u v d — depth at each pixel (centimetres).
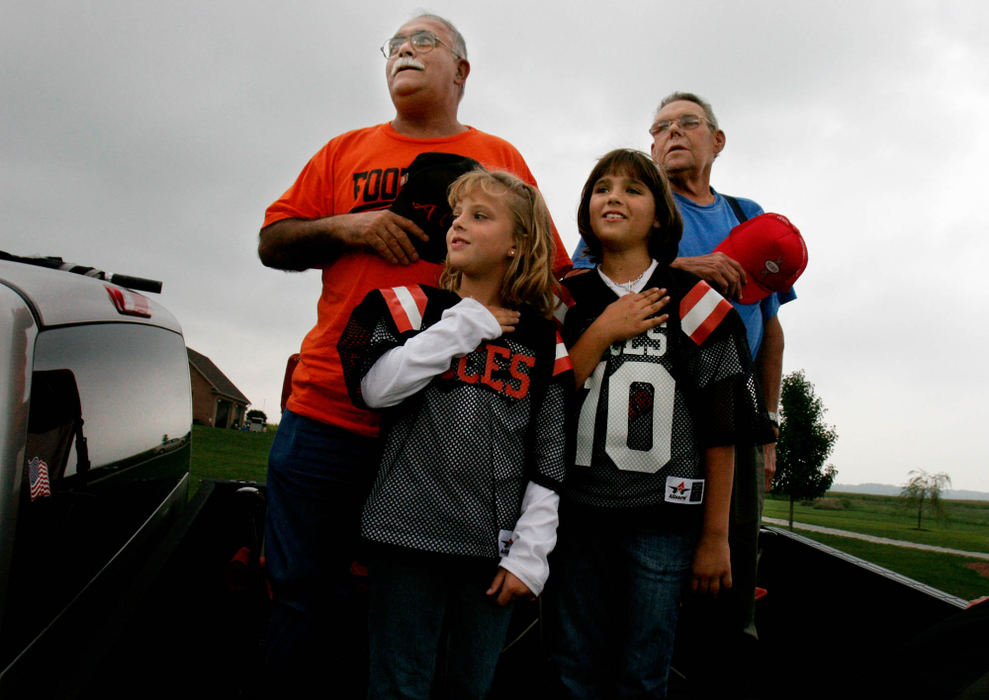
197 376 5825
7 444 128
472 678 153
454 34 221
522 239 173
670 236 195
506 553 155
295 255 215
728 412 172
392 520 150
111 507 179
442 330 155
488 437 154
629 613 172
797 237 229
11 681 123
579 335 187
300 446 198
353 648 203
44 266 202
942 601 199
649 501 171
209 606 211
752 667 253
